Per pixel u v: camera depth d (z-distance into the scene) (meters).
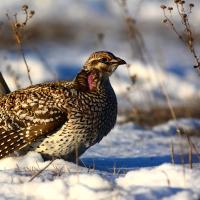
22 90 10.75
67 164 9.73
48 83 10.80
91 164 11.18
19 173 9.06
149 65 26.00
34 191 8.00
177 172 8.32
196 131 15.66
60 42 43.38
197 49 34.94
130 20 17.67
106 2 53.44
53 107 10.35
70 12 49.94
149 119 17.78
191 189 7.78
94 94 10.57
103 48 37.78
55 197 7.77
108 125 10.88
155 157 12.15
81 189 7.74
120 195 7.53
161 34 44.53
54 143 10.42
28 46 34.28
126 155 12.38
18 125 10.44
